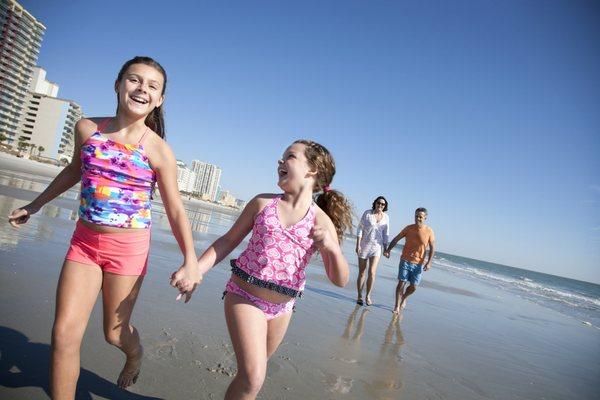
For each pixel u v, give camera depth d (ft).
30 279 14.53
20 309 11.69
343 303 23.89
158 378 9.48
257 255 7.91
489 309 33.27
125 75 7.86
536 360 18.62
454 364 15.57
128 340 8.29
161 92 8.20
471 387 13.33
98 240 7.54
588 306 56.59
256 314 7.64
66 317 7.05
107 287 7.79
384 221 25.07
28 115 378.73
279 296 7.93
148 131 8.09
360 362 13.61
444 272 73.82
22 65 352.28
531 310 38.42
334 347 14.69
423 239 24.00
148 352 10.74
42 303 12.51
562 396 14.21
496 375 15.19
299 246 8.08
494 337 22.11
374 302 26.61
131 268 7.79
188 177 609.01
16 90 354.74
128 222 7.70
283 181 8.46
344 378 11.86
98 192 7.53
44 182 83.97
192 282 7.48
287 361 12.30
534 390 14.29
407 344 17.21
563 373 17.19
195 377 9.84
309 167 8.52
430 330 20.89
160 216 63.57
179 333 12.52
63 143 390.83
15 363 8.87
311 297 23.82
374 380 12.19
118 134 7.84
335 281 8.02
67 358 6.97
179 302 16.07
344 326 18.22
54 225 27.55
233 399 7.14
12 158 233.14
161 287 17.92
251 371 7.11
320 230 7.58
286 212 8.31
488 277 93.20
